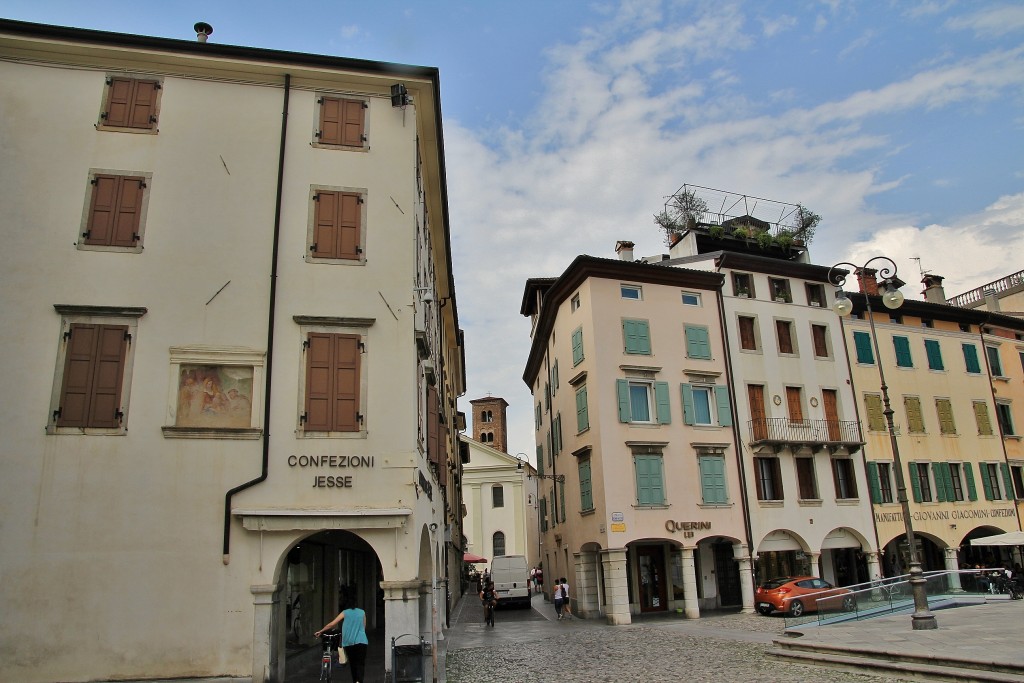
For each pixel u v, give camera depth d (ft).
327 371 55.06
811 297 118.83
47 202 54.80
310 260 57.21
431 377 69.51
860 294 120.37
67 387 51.49
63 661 47.01
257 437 52.70
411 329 57.26
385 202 59.88
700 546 109.40
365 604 86.69
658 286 108.37
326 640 48.11
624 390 100.94
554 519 129.49
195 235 56.24
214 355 53.98
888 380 119.24
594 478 99.76
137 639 47.98
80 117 57.06
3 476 49.26
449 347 137.08
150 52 58.39
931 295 143.02
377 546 52.29
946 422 121.80
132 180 56.49
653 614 103.30
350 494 52.70
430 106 64.69
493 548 232.32
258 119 59.72
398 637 44.86
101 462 50.55
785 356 112.47
